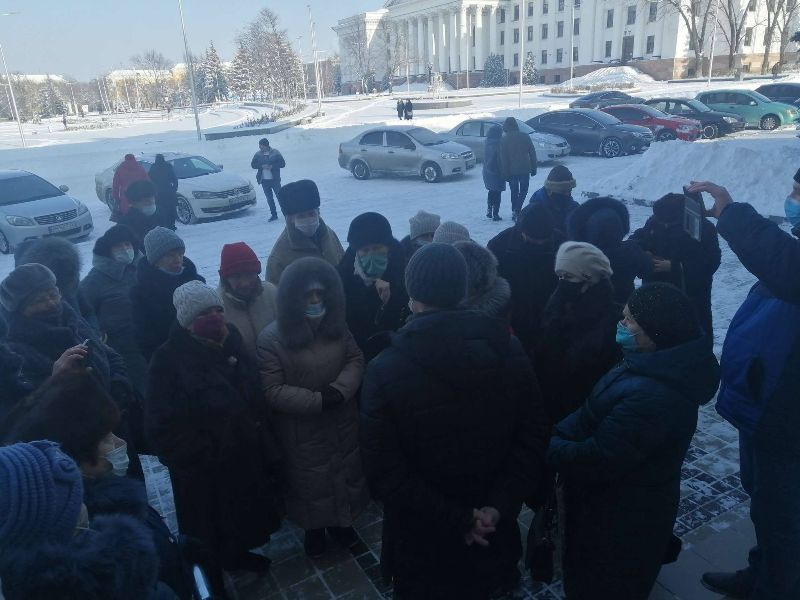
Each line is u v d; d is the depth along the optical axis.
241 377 2.73
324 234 3.99
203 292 2.57
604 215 3.36
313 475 2.95
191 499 2.71
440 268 1.88
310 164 21.02
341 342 2.95
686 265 3.64
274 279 3.88
